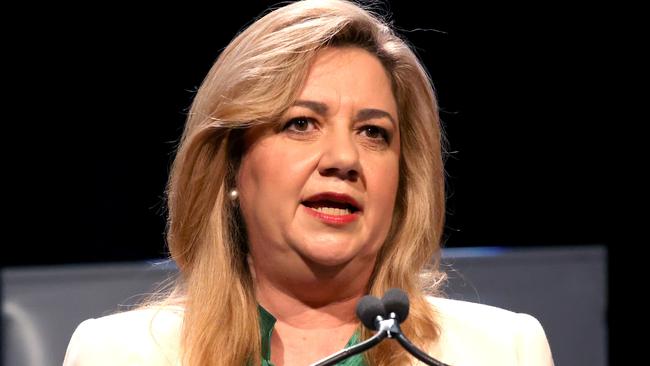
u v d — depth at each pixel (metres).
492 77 13.46
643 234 13.33
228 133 6.27
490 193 13.79
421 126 6.60
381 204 6.09
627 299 13.09
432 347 6.36
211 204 6.37
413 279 6.55
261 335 6.21
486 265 10.73
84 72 13.66
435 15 13.09
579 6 13.25
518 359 6.38
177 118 13.68
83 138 13.83
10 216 13.84
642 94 13.38
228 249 6.35
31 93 13.70
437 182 6.69
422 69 6.59
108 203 13.85
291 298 6.25
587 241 13.63
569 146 13.67
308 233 5.93
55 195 13.89
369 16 6.40
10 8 13.41
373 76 6.23
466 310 6.69
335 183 5.94
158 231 13.83
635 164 13.44
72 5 13.46
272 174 6.01
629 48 13.31
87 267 10.55
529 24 13.35
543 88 13.59
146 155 13.82
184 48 13.50
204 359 6.10
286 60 6.04
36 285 10.52
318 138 6.04
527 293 10.80
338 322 6.32
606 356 10.88
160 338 6.25
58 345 10.48
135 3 13.45
